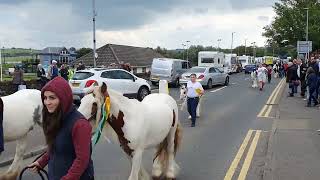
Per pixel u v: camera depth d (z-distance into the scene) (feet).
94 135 19.99
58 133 13.58
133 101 23.53
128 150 23.18
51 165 14.02
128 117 22.65
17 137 28.99
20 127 28.84
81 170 13.39
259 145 39.22
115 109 22.13
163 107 25.85
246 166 31.48
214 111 65.77
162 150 27.55
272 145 37.45
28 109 29.48
